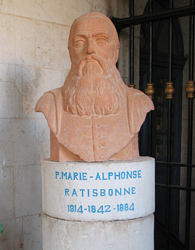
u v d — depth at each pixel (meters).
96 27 1.90
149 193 1.95
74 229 1.82
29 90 2.83
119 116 1.91
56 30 3.01
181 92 3.90
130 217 1.85
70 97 1.92
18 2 2.74
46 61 2.95
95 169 1.79
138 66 3.50
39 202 2.89
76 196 1.81
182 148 3.90
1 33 2.64
